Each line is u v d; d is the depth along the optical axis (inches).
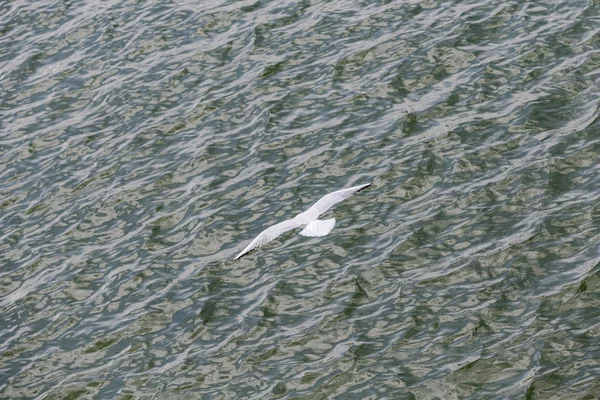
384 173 1381.6
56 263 1320.1
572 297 1170.0
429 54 1584.6
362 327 1169.4
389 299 1200.8
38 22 1804.9
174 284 1263.5
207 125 1517.0
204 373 1140.5
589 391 1055.6
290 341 1163.9
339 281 1233.4
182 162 1454.2
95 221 1378.0
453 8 1679.4
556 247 1237.7
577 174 1339.8
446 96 1502.2
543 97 1472.7
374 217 1317.7
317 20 1695.4
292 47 1643.7
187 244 1318.9
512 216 1293.1
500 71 1534.2
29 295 1278.3
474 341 1135.6
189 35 1711.4
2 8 1857.8
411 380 1098.1
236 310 1215.6
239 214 1350.9
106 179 1446.9
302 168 1408.7
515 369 1095.6
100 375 1160.2
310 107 1518.2
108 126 1549.0
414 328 1160.2
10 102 1630.2
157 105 1571.1
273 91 1558.8
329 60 1604.3
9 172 1487.5
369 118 1482.5
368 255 1264.8
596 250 1223.5
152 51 1690.5
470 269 1226.0
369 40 1632.6
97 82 1643.7
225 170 1428.4
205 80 1606.8
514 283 1200.2
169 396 1118.4
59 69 1685.5
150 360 1169.4
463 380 1090.7
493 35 1610.5
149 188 1418.6
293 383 1112.2
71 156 1501.0
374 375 1109.1
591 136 1392.7
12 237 1370.6
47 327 1232.2
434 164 1385.3
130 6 1812.3
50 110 1600.6
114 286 1273.4
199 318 1211.9
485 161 1380.4
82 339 1209.4
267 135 1475.1
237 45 1669.5
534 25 1615.4
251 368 1138.0
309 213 705.6
